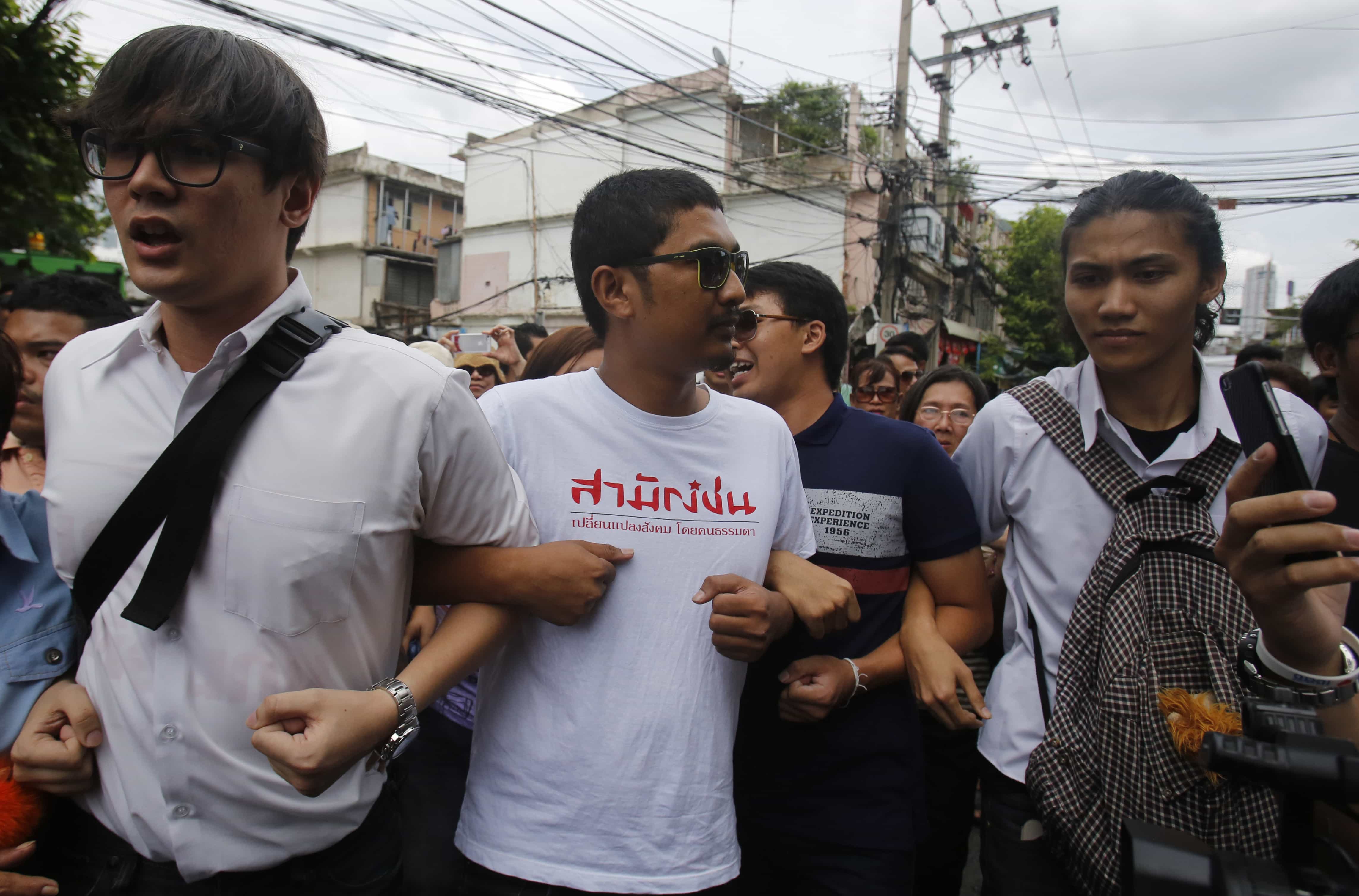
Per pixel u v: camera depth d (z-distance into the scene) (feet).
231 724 3.78
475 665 4.24
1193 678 4.79
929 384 11.60
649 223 4.53
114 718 3.90
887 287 45.34
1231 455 5.12
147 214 3.49
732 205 60.75
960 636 5.83
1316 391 11.84
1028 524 5.73
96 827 4.08
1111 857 4.77
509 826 4.48
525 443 4.82
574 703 4.50
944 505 5.96
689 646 4.65
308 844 4.01
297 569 3.70
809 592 4.93
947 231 63.46
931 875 8.02
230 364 3.85
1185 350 5.33
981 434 6.07
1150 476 5.32
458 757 7.06
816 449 6.24
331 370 3.92
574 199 70.03
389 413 3.92
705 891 4.51
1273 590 3.13
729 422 5.14
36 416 7.06
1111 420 5.39
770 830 5.83
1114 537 5.21
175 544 3.68
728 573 4.76
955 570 5.96
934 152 56.34
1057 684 5.24
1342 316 6.85
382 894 4.40
